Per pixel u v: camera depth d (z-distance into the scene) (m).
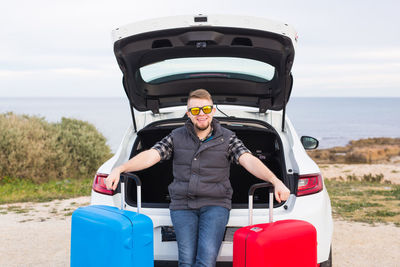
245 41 3.09
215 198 2.86
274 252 2.39
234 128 3.82
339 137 88.00
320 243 2.93
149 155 2.89
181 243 2.75
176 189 2.88
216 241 2.70
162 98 4.05
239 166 3.74
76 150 13.87
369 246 5.09
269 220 2.67
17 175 12.19
